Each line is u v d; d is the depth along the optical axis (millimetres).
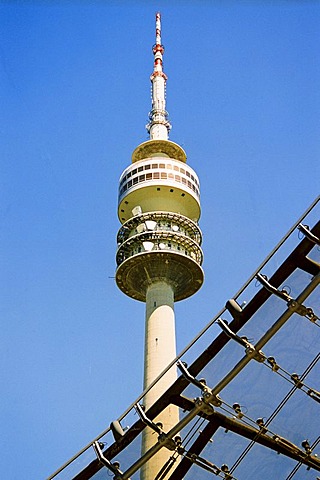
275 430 30109
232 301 29344
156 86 120312
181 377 29594
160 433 29266
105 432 31219
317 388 29656
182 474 30938
